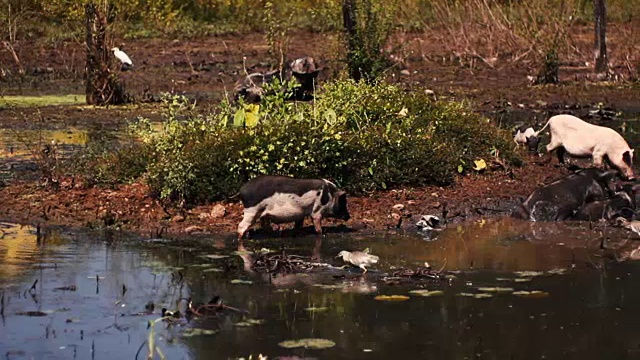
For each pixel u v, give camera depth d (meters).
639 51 34.00
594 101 26.81
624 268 11.72
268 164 14.17
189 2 42.25
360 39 25.14
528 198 14.30
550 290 10.85
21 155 18.09
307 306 10.20
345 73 24.22
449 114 17.50
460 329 9.61
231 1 42.69
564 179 14.41
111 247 12.33
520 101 26.66
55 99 26.41
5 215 13.78
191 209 13.94
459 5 37.09
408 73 31.03
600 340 9.37
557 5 34.66
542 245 12.74
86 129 21.52
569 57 34.62
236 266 11.56
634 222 13.62
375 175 15.02
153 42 38.00
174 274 11.17
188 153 14.33
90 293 10.52
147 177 14.62
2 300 9.98
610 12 42.84
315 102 17.06
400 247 12.53
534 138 18.31
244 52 36.25
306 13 41.88
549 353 9.03
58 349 8.96
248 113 15.27
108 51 25.44
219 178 14.20
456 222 13.94
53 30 35.66
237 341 9.21
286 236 12.89
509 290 10.81
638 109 25.64
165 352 8.95
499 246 12.66
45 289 10.62
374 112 16.78
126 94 26.22
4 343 9.08
